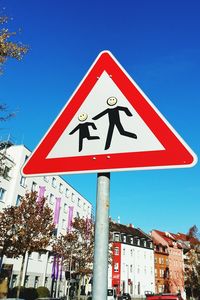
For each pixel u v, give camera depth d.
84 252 41.59
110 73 2.56
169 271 85.44
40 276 43.44
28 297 35.44
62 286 48.69
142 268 76.38
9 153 39.94
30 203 29.25
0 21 6.44
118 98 2.46
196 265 60.47
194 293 64.56
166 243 88.50
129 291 69.69
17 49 6.48
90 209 65.44
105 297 1.91
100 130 2.39
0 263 34.50
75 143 2.42
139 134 2.30
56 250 42.09
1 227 28.03
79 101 2.54
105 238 2.05
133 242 75.94
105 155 2.30
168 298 19.34
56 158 2.44
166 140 2.24
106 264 1.98
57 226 48.53
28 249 28.20
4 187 36.84
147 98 2.39
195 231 61.03
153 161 2.22
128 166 2.24
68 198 54.94
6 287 27.12
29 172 2.47
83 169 2.32
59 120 2.53
